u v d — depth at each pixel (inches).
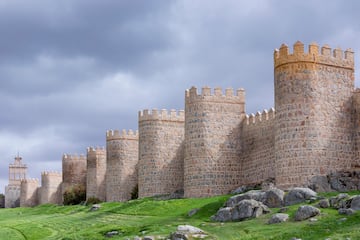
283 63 2920.8
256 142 3472.0
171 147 4220.0
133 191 4702.3
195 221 2709.2
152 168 4170.8
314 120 2849.4
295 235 1927.9
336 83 2940.5
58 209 4913.9
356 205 2165.4
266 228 2150.6
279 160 2891.2
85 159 6063.0
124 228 2753.4
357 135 2935.5
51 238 2940.5
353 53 3009.4
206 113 3582.7
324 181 2802.7
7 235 3302.2
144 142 4224.9
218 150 3565.5
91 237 2684.5
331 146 2866.6
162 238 2220.7
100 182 5378.9
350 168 2896.2
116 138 4879.4
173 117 4256.9
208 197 3474.4
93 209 4119.1
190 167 3577.8
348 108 2952.8
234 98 3644.2
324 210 2234.3
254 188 3371.1
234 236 2127.2
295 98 2874.0
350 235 1803.6
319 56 2913.4
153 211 3312.0
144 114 4247.0
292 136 2856.8
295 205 2464.3
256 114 3501.5
